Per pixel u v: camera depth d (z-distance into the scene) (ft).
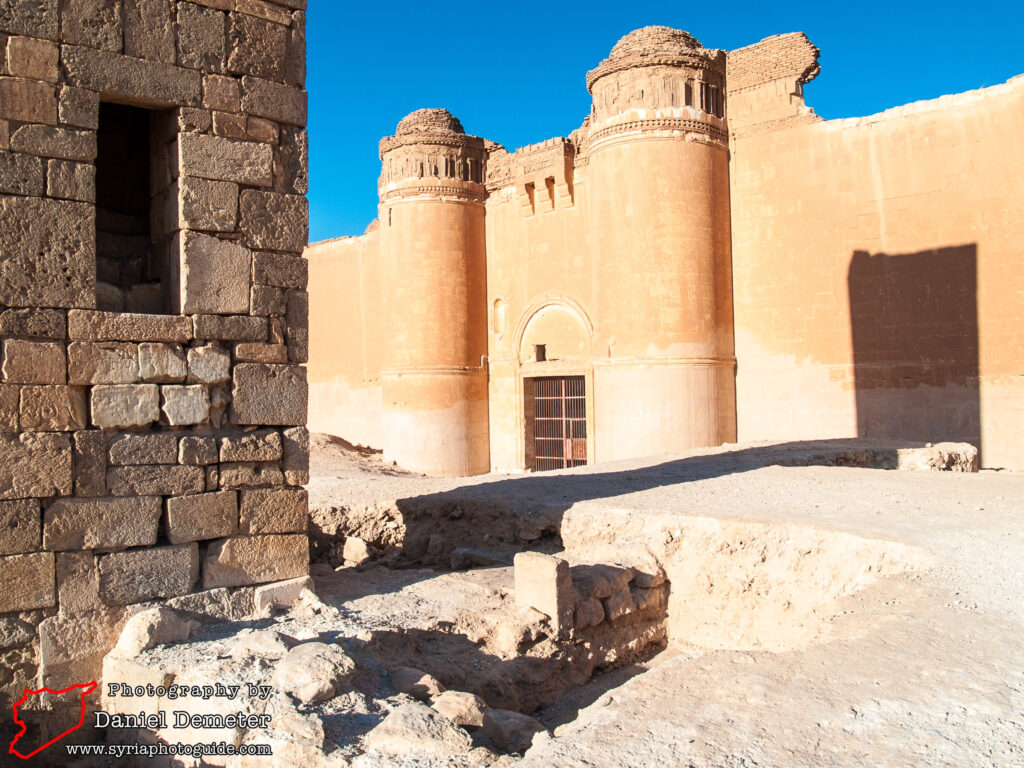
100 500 19.85
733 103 62.64
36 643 18.97
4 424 18.70
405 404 75.46
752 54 61.67
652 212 59.82
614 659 23.27
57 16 19.51
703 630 24.97
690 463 45.42
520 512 32.24
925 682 13.33
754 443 55.31
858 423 56.75
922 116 54.24
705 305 60.08
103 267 23.47
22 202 19.06
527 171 73.87
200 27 21.56
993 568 19.99
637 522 28.09
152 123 22.85
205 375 21.47
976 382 51.85
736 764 11.00
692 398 59.26
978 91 52.08
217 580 21.50
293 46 23.29
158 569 20.58
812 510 27.43
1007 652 14.49
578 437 71.41
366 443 93.15
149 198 23.95
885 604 17.95
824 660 14.60
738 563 24.86
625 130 60.80
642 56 60.18
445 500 35.27
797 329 59.57
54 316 19.40
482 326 78.02
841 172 57.62
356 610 22.17
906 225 54.90
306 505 23.18
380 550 36.01
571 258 70.90
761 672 14.21
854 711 12.41
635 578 25.17
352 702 15.87
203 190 21.52
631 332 60.49
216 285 21.72
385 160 78.28
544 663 20.85
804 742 11.52
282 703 15.49
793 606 23.54
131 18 20.53
